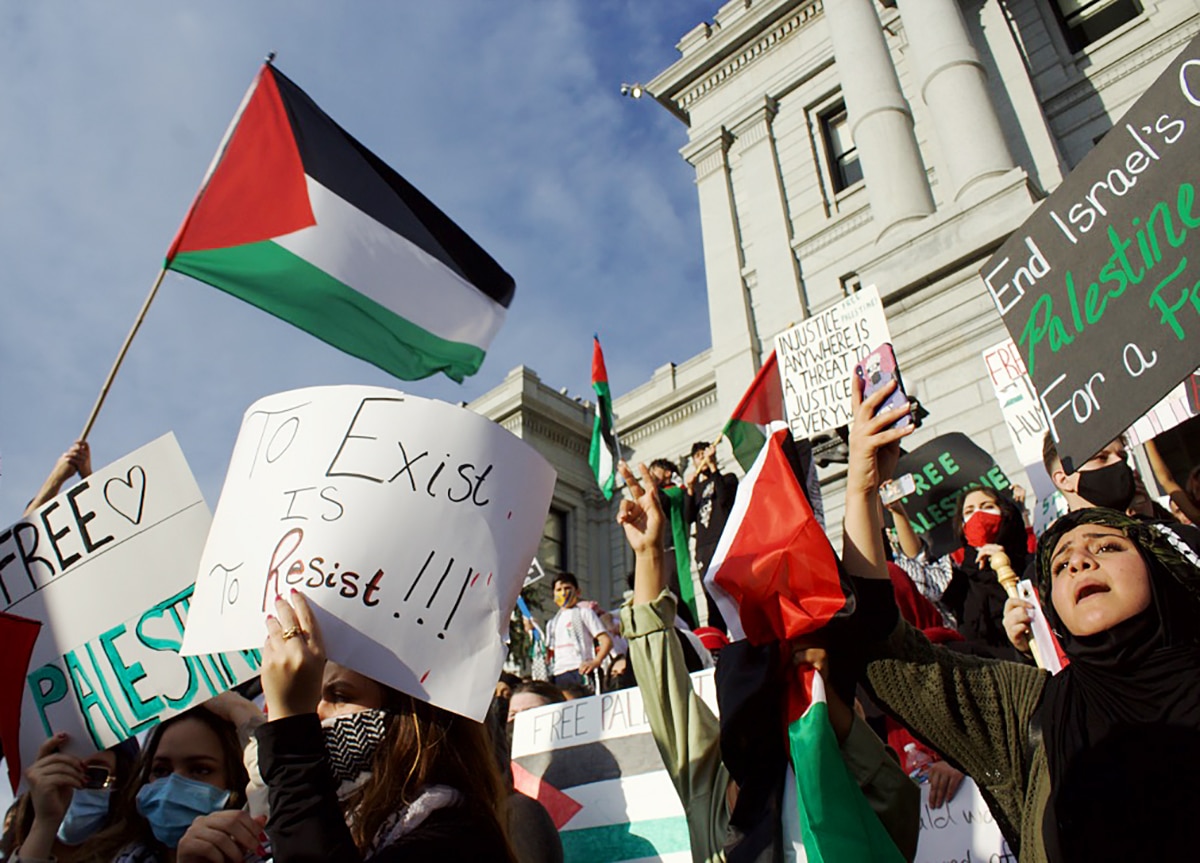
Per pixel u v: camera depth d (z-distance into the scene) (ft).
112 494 10.15
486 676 6.54
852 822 6.67
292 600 6.35
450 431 7.24
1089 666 7.08
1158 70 40.04
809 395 15.79
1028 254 9.52
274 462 7.17
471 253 15.71
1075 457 8.59
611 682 24.63
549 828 8.95
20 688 9.32
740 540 7.78
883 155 42.04
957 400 31.17
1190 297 7.72
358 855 5.49
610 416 21.17
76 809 9.82
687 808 8.84
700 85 57.11
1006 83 42.80
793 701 7.37
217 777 9.33
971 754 7.68
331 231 14.82
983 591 13.87
